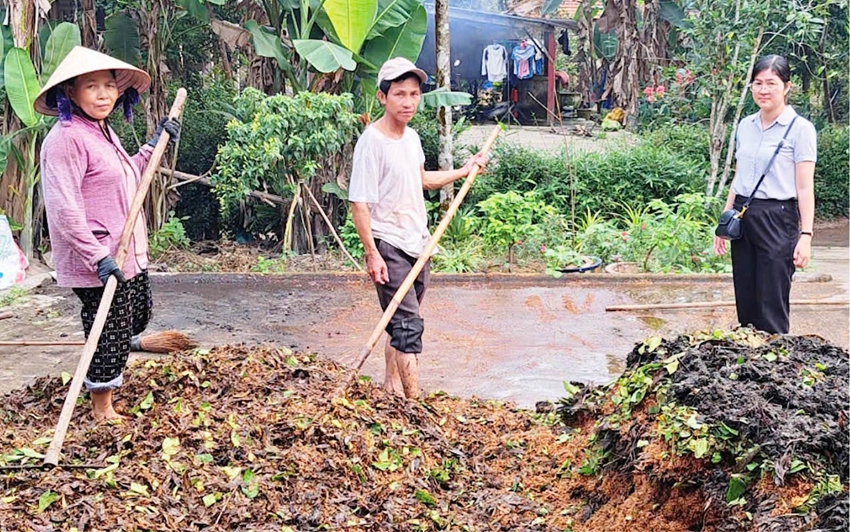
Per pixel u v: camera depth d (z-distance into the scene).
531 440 4.24
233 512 3.24
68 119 3.85
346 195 10.20
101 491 3.25
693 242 9.78
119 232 4.00
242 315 7.42
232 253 10.45
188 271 9.40
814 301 7.84
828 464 3.04
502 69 20.27
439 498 3.62
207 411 3.89
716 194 13.20
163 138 4.18
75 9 11.26
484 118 20.72
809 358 3.88
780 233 5.08
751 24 11.57
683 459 3.22
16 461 3.50
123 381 4.37
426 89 18.16
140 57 11.30
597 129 18.17
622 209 12.71
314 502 3.38
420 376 5.72
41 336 6.73
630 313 7.55
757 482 3.04
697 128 14.77
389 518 3.36
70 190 3.80
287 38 11.29
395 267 4.68
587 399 4.20
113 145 4.05
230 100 12.58
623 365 6.01
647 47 15.66
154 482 3.33
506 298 8.16
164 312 7.50
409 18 10.24
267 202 10.81
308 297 8.12
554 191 12.64
